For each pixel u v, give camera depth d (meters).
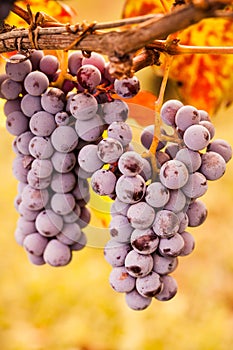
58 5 0.63
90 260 1.50
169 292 0.51
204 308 1.42
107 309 1.36
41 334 1.32
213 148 0.50
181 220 0.48
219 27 0.64
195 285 1.50
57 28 0.45
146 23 0.39
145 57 0.48
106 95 0.49
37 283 1.41
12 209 1.62
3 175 1.67
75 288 1.41
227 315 1.40
